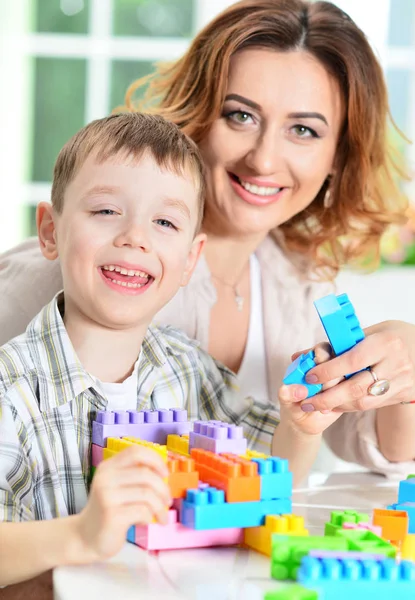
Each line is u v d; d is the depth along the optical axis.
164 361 1.03
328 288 1.37
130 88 1.39
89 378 0.90
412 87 2.42
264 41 1.12
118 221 0.89
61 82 2.59
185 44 2.53
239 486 0.70
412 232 2.23
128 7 2.55
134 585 0.61
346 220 1.35
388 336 0.88
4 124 2.58
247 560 0.68
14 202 2.62
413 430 1.09
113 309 0.89
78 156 0.92
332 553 0.62
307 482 1.05
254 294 1.31
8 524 0.69
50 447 0.86
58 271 1.16
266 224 1.19
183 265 0.94
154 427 0.87
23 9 2.55
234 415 1.09
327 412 0.89
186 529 0.71
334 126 1.19
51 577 0.72
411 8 2.41
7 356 0.88
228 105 1.13
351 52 1.16
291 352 1.28
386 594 0.57
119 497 0.64
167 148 0.93
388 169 1.42
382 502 0.95
